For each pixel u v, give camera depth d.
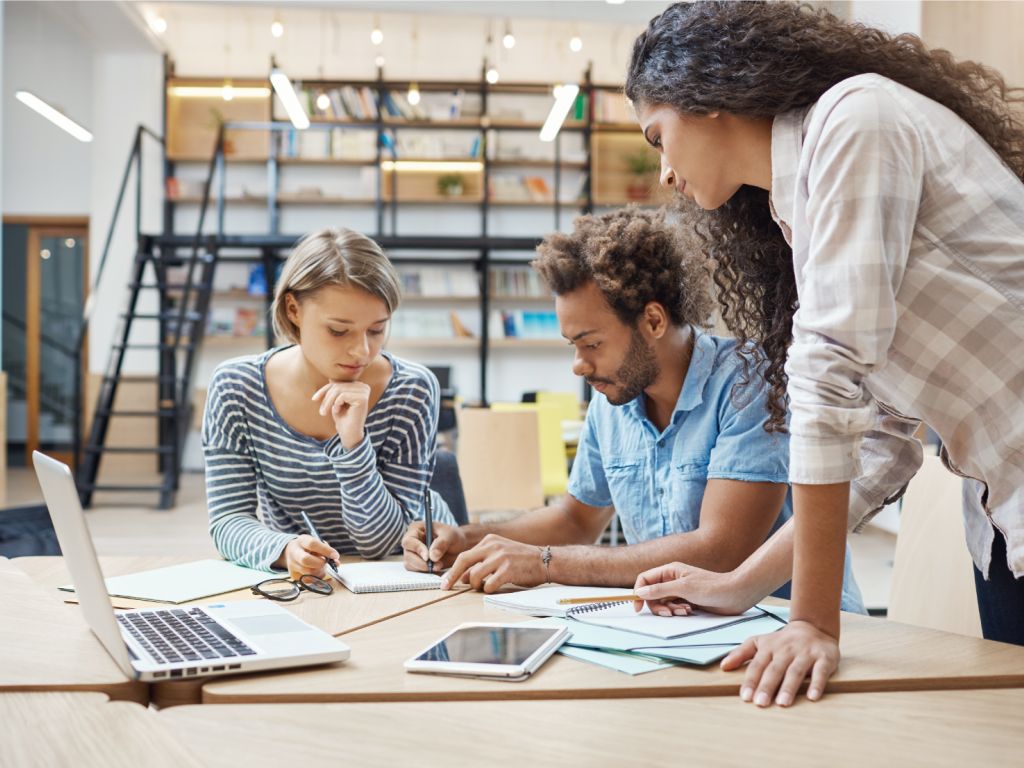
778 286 1.34
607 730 0.78
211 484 1.64
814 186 0.96
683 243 1.48
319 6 6.33
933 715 0.83
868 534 5.79
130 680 0.89
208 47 9.02
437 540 1.47
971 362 0.99
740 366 1.53
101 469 8.73
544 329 9.03
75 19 7.93
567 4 6.39
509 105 9.20
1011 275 0.96
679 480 1.56
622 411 1.67
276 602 1.26
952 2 3.34
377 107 8.98
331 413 1.61
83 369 8.88
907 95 0.99
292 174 9.05
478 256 9.12
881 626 1.13
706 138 1.11
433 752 0.73
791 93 1.03
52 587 1.35
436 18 9.03
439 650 0.98
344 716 0.81
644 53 1.14
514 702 0.85
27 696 0.85
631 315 1.47
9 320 9.44
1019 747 0.75
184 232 8.95
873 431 1.20
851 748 0.75
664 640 1.03
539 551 1.38
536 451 4.12
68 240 9.42
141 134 8.16
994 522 1.06
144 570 1.47
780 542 1.15
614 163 9.14
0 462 6.54
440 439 7.07
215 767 0.69
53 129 9.17
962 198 0.96
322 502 1.68
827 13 1.09
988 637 1.27
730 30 1.05
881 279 0.92
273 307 1.61
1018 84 3.35
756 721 0.81
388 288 1.55
